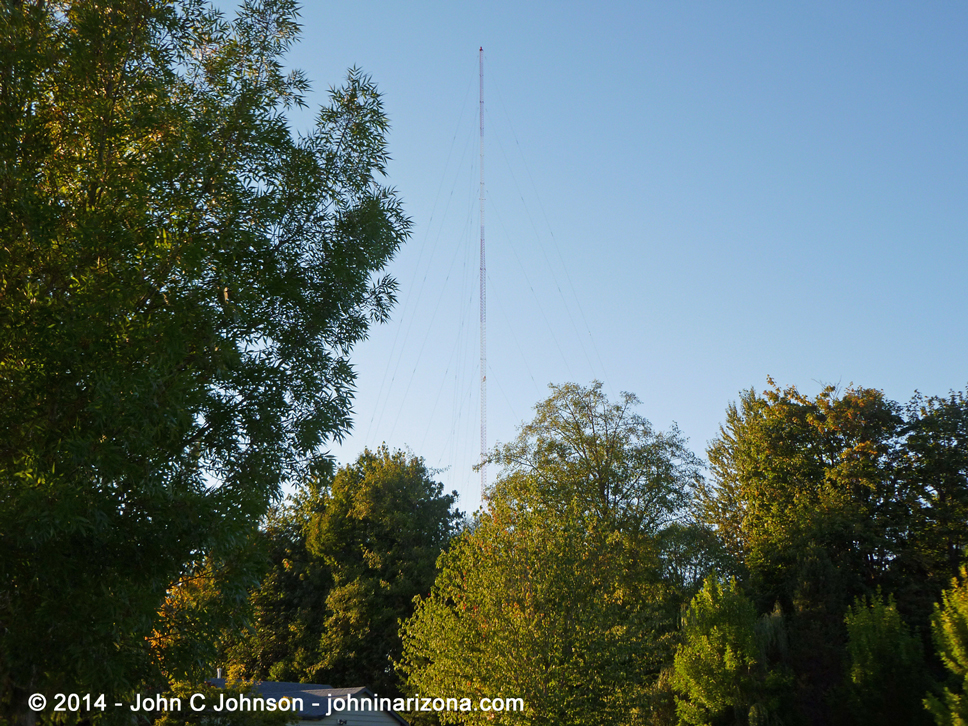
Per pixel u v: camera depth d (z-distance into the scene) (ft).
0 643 35.63
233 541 37.68
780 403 182.60
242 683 52.19
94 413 33.76
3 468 34.01
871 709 110.52
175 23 44.01
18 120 37.52
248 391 43.52
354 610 164.35
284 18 47.96
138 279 36.32
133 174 38.29
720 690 114.83
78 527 32.42
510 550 96.27
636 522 149.69
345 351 47.96
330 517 185.37
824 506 161.07
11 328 34.32
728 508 219.61
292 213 45.14
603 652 89.30
